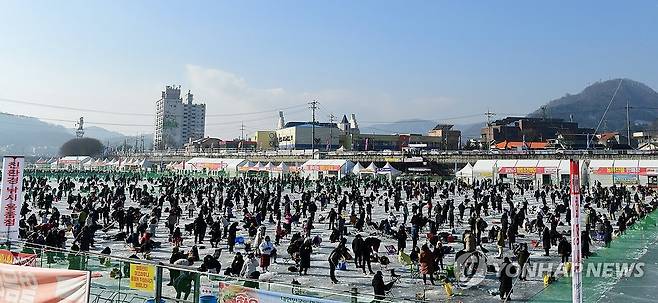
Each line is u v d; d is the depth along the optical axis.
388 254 23.27
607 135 133.00
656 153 66.62
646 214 31.44
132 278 11.28
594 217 31.02
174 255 17.14
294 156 106.12
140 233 24.39
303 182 68.81
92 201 37.72
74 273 9.73
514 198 55.69
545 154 76.50
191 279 10.58
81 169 110.75
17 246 14.62
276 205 37.66
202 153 129.38
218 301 10.07
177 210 32.06
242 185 60.28
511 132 133.38
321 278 18.38
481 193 56.38
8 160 18.95
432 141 134.75
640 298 14.05
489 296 15.75
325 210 43.00
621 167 60.69
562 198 48.25
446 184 65.44
